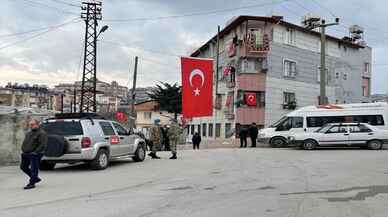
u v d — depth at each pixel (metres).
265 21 45.69
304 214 8.16
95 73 49.66
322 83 35.59
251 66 45.47
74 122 15.76
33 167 12.02
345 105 30.45
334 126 27.19
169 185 12.27
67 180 13.53
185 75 31.42
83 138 15.59
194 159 20.30
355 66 56.72
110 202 9.75
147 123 86.44
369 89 59.53
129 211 8.74
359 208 8.63
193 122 60.50
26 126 18.50
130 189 11.69
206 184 12.29
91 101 51.16
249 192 10.80
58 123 15.85
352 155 21.78
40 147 12.05
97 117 17.14
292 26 47.50
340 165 16.89
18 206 9.48
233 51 46.75
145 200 9.93
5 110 22.23
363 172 14.48
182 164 18.05
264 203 9.28
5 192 11.38
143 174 14.86
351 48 56.22
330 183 12.08
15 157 18.23
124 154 17.95
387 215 8.00
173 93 72.44
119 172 15.48
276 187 11.55
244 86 45.06
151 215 8.34
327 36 51.44
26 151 11.96
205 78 31.66
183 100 31.41
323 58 35.72
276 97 46.22
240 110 45.12
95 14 49.62
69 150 15.56
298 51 48.66
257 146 32.03
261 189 11.25
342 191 10.70
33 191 11.49
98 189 11.74
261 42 44.31
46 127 15.88
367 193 10.34
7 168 17.00
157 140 21.08
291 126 30.77
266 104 45.34
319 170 15.30
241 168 16.31
